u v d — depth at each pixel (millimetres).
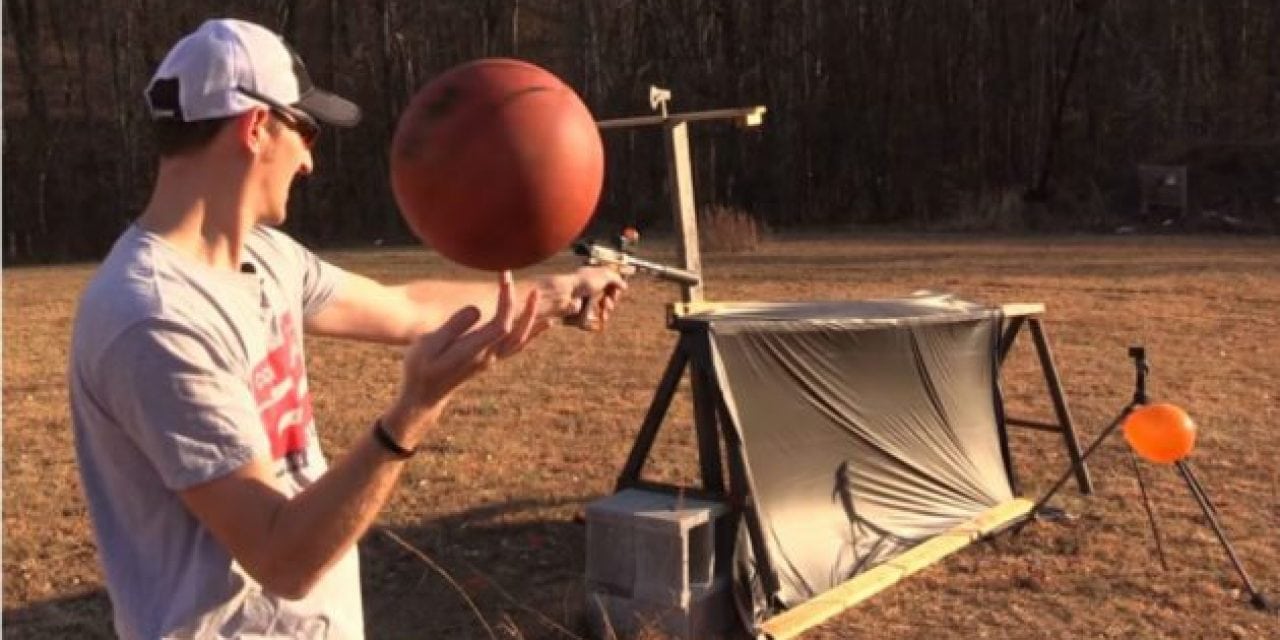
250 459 1818
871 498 6152
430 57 43594
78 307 1951
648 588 5160
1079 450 7410
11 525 6852
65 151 40594
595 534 5316
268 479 1828
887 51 40656
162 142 1975
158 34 41469
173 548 1906
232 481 1793
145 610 1913
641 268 2947
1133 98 38375
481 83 1814
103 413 1854
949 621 5539
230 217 2002
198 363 1819
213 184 1980
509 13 43500
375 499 1780
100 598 5840
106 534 1934
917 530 6367
